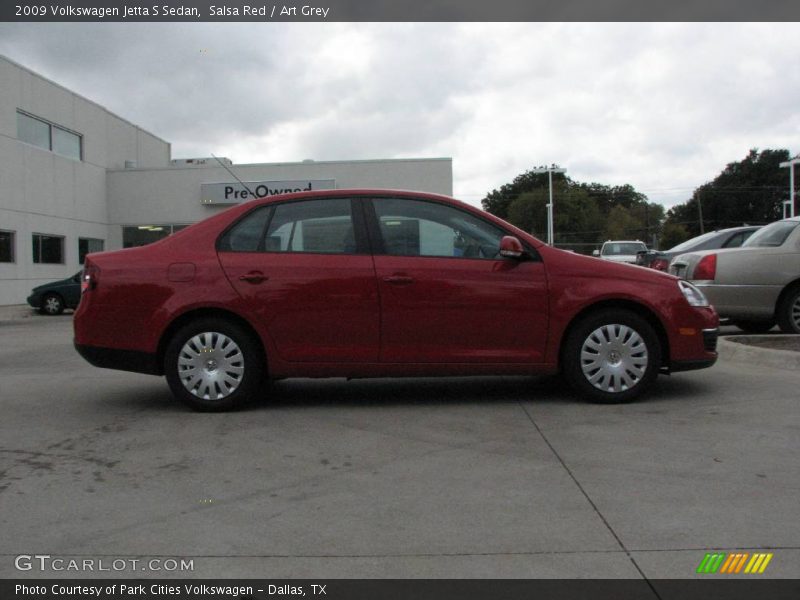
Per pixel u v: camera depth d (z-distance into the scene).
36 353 9.85
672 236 83.69
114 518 3.45
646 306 5.48
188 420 5.30
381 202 5.61
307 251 5.52
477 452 4.41
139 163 31.34
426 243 5.54
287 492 3.78
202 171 26.94
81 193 25.67
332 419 5.27
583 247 89.31
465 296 5.40
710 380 6.43
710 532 3.19
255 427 5.07
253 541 3.19
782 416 5.11
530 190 97.44
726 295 8.48
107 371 7.87
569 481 3.86
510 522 3.34
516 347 5.46
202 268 5.44
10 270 21.59
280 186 26.25
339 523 3.37
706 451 4.34
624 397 5.52
